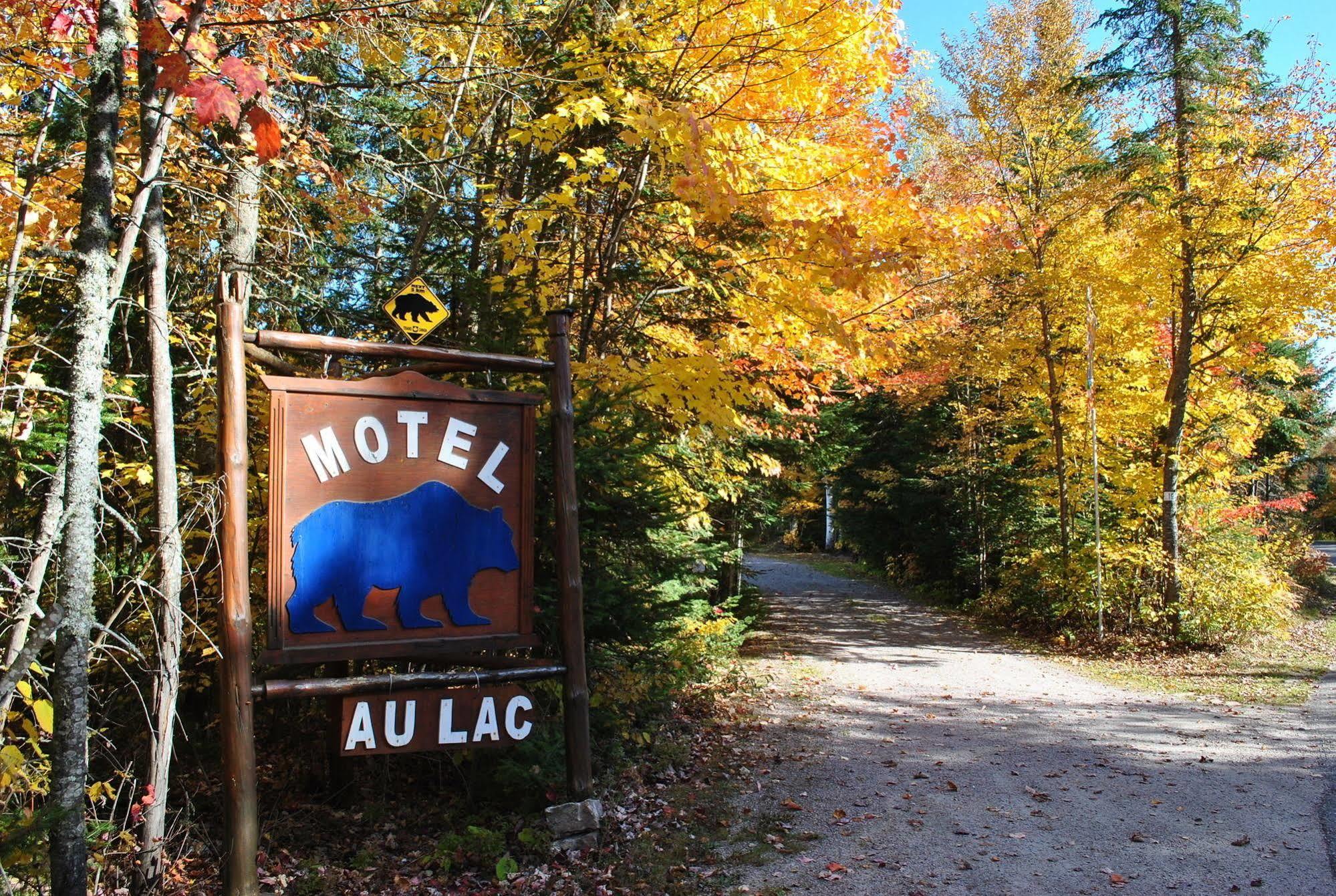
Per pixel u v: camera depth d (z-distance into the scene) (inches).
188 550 246.8
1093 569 589.0
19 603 160.1
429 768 267.0
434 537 184.7
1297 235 522.3
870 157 322.3
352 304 342.0
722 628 423.5
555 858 203.0
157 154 179.8
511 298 302.2
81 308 144.1
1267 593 565.3
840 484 1011.3
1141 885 189.8
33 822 118.3
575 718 208.4
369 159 264.7
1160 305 574.6
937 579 861.2
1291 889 186.4
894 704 390.6
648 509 267.3
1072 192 566.6
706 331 397.7
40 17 205.3
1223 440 665.6
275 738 274.2
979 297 607.5
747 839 218.4
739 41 282.5
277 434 171.8
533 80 300.0
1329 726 343.9
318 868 200.4
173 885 197.0
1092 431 577.6
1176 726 345.1
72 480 139.5
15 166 200.2
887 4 278.5
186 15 181.3
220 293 167.8
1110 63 559.8
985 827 227.3
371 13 229.8
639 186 326.0
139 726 247.0
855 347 329.7
